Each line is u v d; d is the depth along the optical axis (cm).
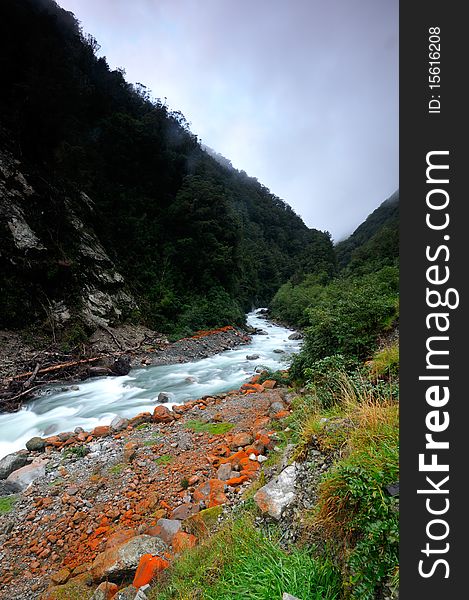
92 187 2138
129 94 3066
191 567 251
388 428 238
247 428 605
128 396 952
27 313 1299
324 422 315
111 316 1656
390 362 428
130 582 287
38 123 1741
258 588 188
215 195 2745
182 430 635
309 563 196
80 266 1623
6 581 319
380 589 159
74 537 371
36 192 1545
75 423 751
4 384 960
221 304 2367
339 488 204
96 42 3078
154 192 2619
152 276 2183
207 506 378
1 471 521
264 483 346
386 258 2705
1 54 1639
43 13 2164
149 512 403
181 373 1218
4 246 1291
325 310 705
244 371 1217
